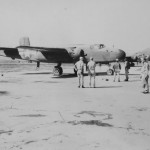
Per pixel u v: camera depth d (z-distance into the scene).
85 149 4.88
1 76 24.81
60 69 25.38
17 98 11.04
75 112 8.18
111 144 5.15
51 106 9.19
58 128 6.34
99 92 12.84
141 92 12.81
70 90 13.69
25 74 28.16
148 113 7.96
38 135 5.77
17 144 5.18
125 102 9.92
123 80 19.77
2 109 8.69
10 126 6.54
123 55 24.28
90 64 14.77
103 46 24.45
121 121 6.99
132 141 5.33
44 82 18.39
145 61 12.55
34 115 7.77
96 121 7.02
